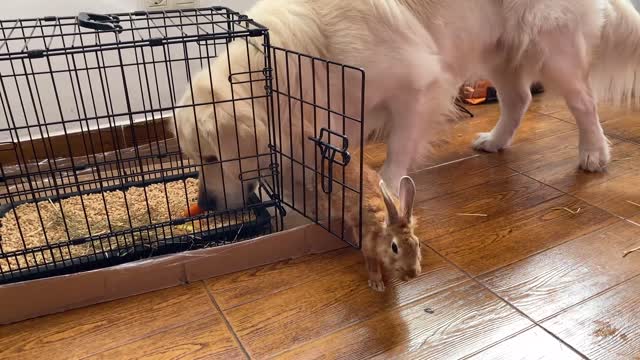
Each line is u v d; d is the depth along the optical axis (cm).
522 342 120
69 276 131
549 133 239
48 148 220
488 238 161
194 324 128
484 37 186
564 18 185
